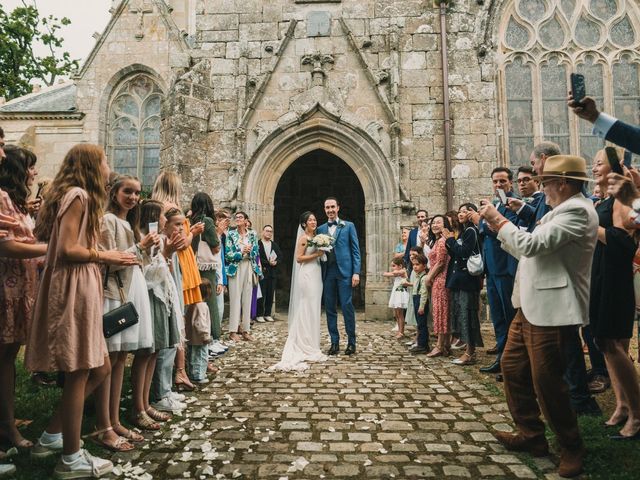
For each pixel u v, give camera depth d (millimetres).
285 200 15625
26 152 3490
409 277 8094
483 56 11258
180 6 21766
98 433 3293
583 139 11766
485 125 11070
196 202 5969
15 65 21578
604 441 3365
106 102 16203
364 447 3418
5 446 3225
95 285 2918
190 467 3068
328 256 7008
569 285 2955
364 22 11383
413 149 11094
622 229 3451
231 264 7750
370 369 5883
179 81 10844
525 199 5043
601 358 4777
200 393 4805
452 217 6555
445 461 3182
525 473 2988
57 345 2734
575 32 11930
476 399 4594
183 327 4398
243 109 11188
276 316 11617
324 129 11109
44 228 2980
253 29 11461
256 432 3711
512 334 3385
